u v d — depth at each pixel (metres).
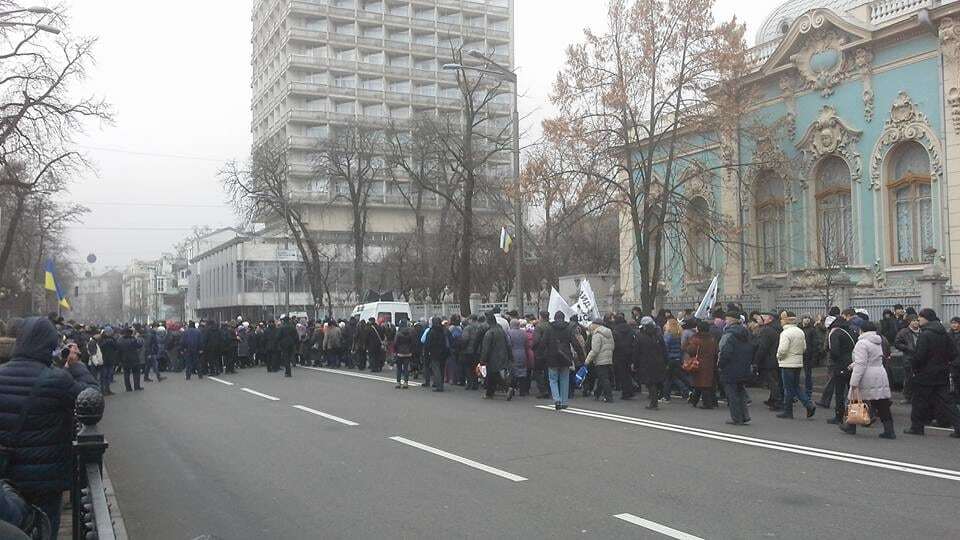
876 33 22.83
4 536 2.81
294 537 6.40
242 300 75.19
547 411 14.41
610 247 49.91
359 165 45.50
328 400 16.61
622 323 16.73
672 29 23.86
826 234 23.91
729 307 15.54
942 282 18.89
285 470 9.12
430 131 41.75
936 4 21.97
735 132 26.56
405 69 82.19
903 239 22.86
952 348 11.17
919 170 22.41
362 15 81.50
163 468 9.49
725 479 8.23
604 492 7.67
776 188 27.27
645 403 15.92
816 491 7.66
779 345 13.44
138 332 23.48
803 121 25.58
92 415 4.55
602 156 24.08
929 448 10.16
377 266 53.62
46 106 25.81
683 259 27.52
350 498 7.66
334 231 66.12
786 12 29.50
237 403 16.44
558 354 14.69
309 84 78.88
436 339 18.58
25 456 4.86
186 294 113.75
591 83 24.11
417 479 8.42
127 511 7.43
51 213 39.47
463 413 14.09
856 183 23.86
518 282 25.05
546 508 7.08
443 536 6.29
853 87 23.92
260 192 44.91
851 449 10.08
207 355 24.47
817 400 15.85
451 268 42.16
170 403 16.91
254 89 92.81
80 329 21.17
